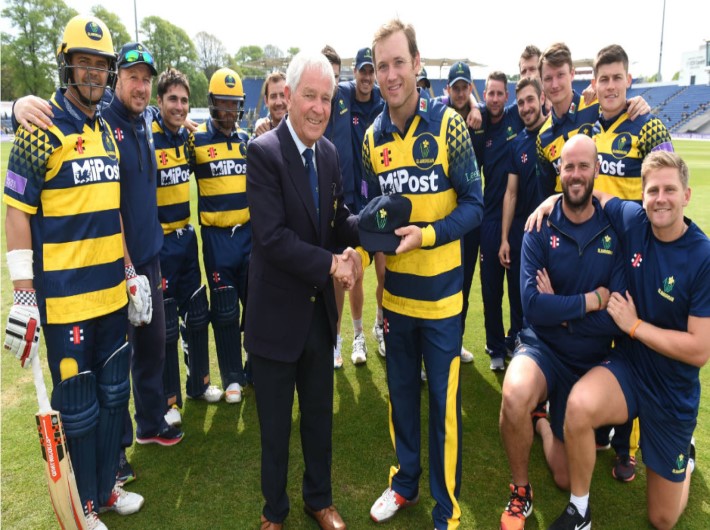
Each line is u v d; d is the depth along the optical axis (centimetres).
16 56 4600
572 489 224
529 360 244
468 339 446
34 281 214
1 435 297
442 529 223
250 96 4822
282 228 201
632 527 231
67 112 213
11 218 204
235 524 234
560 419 251
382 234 210
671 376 220
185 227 340
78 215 215
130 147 259
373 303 538
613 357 240
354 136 392
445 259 223
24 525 230
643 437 228
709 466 269
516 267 377
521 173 359
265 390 216
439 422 229
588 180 235
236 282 351
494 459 281
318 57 193
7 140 3019
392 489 242
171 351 309
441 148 217
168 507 245
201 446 295
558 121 317
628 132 284
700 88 5131
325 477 230
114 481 237
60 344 218
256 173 201
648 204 219
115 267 231
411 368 240
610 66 278
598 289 238
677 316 224
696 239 220
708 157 2175
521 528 224
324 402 224
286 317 210
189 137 334
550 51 307
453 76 381
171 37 5469
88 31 208
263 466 221
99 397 230
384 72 209
